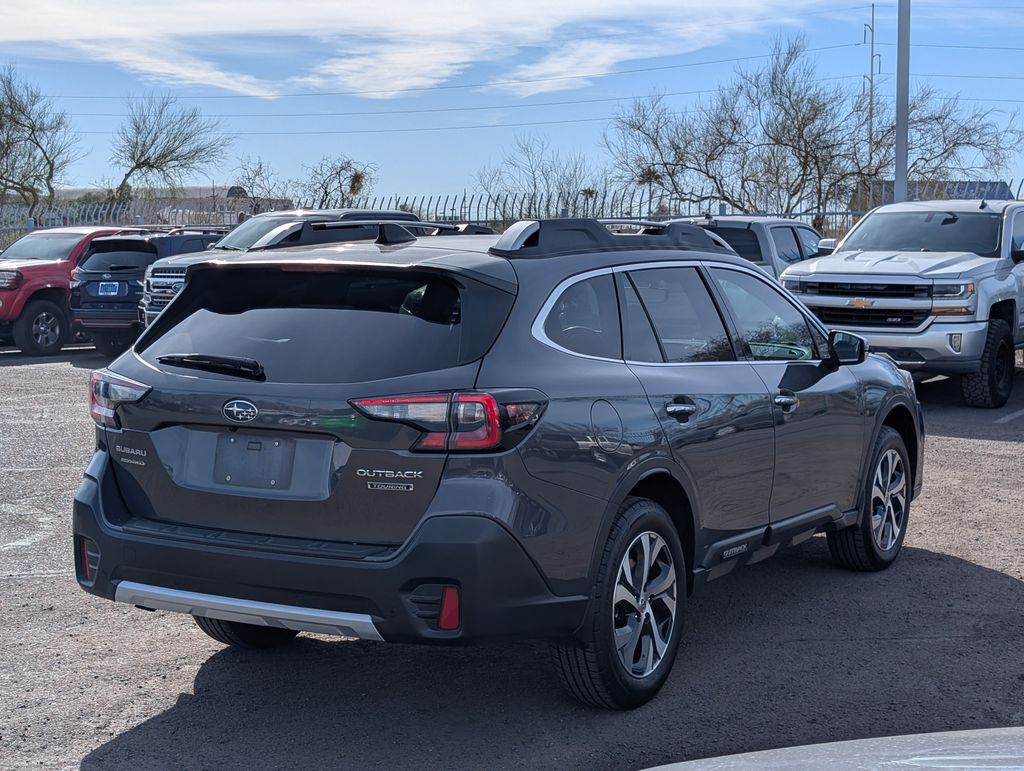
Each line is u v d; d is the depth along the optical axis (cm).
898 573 634
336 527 387
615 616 430
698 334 498
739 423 495
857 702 448
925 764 192
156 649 515
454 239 482
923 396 1348
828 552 679
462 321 396
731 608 571
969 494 831
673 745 409
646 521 436
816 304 1236
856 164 3894
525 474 386
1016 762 188
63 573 630
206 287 442
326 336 404
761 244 1517
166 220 3394
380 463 379
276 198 3647
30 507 776
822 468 567
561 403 403
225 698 457
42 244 1855
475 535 373
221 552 393
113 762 398
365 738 418
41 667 491
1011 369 1282
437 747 409
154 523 417
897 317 1202
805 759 204
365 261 409
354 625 381
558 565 397
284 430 392
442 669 488
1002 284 1241
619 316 456
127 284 1681
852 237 1384
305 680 477
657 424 444
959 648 511
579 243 458
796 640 523
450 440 377
